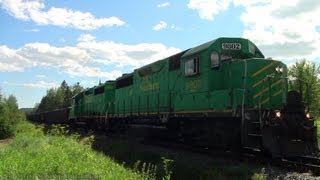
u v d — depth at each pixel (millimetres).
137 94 27375
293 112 14562
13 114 36781
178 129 20906
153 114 23781
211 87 16922
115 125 33312
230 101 15523
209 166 13695
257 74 15812
